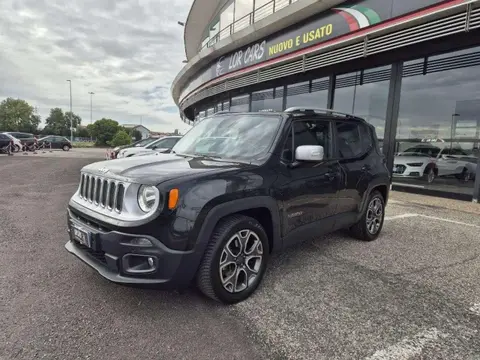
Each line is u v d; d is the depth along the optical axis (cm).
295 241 337
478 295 306
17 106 7900
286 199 312
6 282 305
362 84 966
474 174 748
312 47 1015
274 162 308
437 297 300
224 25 1836
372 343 230
